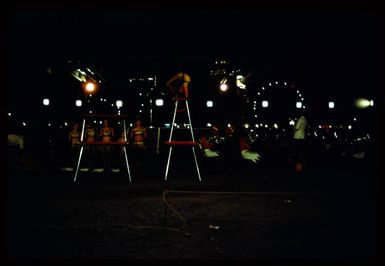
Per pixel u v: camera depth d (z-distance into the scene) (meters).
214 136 28.77
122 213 9.68
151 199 11.53
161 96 30.45
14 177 16.80
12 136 19.09
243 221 8.88
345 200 11.19
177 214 9.53
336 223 8.66
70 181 15.80
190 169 21.44
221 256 6.57
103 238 7.60
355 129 32.78
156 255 6.61
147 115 30.59
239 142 22.94
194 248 7.00
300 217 9.23
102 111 31.00
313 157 27.61
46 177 17.09
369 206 10.33
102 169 20.28
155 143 26.89
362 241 7.34
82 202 11.05
